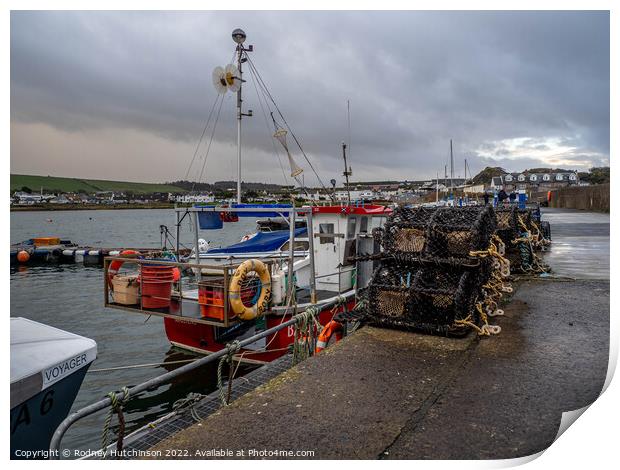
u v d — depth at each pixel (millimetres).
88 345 5449
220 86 10789
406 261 5715
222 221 9586
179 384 8766
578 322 5754
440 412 3508
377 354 4723
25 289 19016
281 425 3375
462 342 5039
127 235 49531
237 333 8797
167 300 8062
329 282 10430
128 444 4289
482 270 5918
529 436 3162
